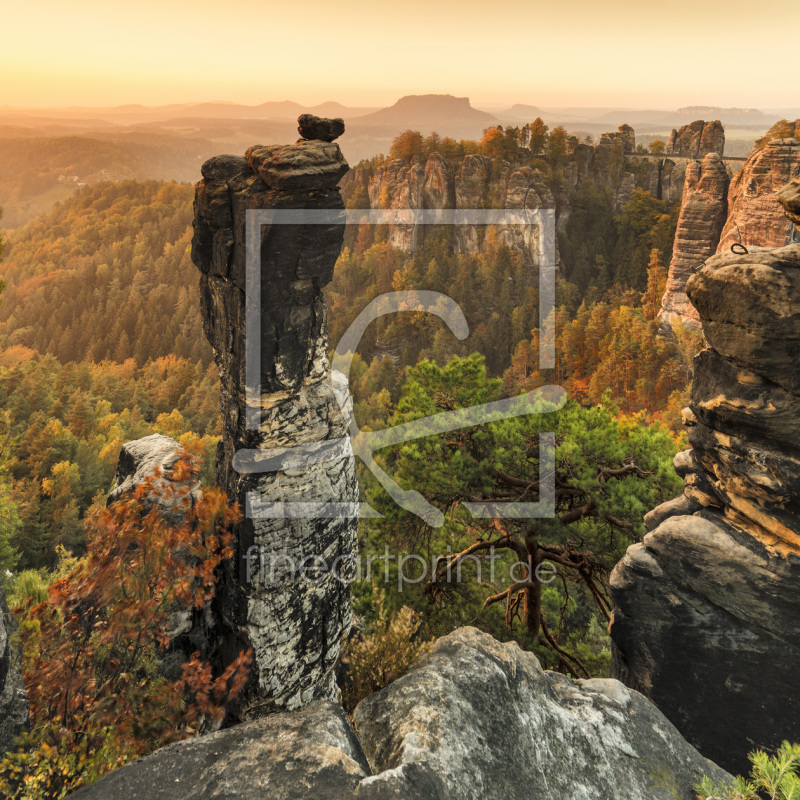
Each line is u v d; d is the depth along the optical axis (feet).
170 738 23.38
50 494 201.26
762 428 29.84
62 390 397.80
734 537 31.91
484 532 52.70
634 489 42.86
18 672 24.36
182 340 650.02
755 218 375.04
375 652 28.12
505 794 19.44
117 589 25.08
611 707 26.08
